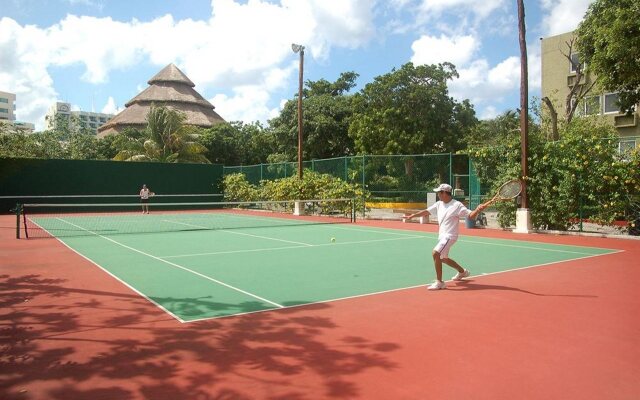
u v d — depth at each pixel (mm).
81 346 4762
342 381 3908
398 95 35625
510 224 16547
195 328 5320
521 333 5094
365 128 35688
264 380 3936
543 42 30469
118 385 3854
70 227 17984
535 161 15578
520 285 7477
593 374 4027
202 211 28828
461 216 7168
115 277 8195
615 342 4801
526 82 15531
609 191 14234
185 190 31516
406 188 23453
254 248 11797
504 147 16609
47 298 6715
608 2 18531
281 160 40594
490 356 4434
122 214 26156
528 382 3869
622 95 20250
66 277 8211
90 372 4117
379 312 5941
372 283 7652
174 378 3984
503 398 3596
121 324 5477
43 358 4445
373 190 23312
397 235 14781
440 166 23531
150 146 35906
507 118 42375
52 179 27500
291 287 7363
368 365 4238
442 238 7172
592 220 14586
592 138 14562
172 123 37094
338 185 22391
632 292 6977
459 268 7648
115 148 44625
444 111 35781
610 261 9820
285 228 17266
